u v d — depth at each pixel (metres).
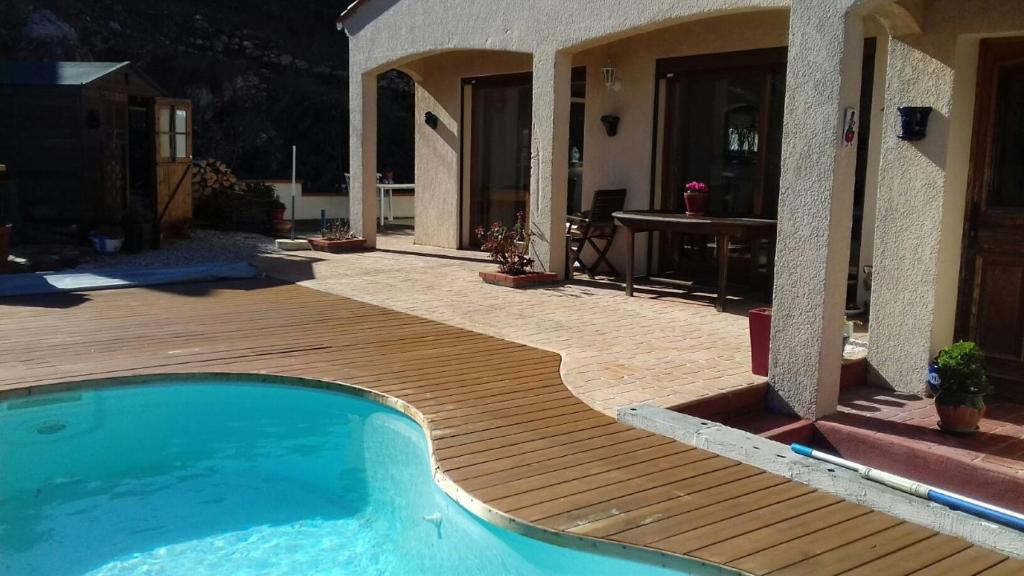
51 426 5.66
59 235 11.66
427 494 4.64
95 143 11.88
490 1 10.23
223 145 23.30
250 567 3.95
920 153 5.71
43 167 11.73
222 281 9.97
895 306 5.93
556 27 9.41
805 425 5.30
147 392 5.95
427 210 13.61
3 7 20.91
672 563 3.51
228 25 25.73
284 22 27.09
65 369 6.00
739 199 9.34
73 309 8.14
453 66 12.86
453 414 5.22
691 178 9.80
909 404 5.66
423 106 13.47
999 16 5.29
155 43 23.53
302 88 24.86
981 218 5.77
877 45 7.76
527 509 3.90
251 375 6.05
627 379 5.91
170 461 5.21
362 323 7.78
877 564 3.46
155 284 9.61
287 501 4.68
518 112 12.31
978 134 5.73
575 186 11.47
